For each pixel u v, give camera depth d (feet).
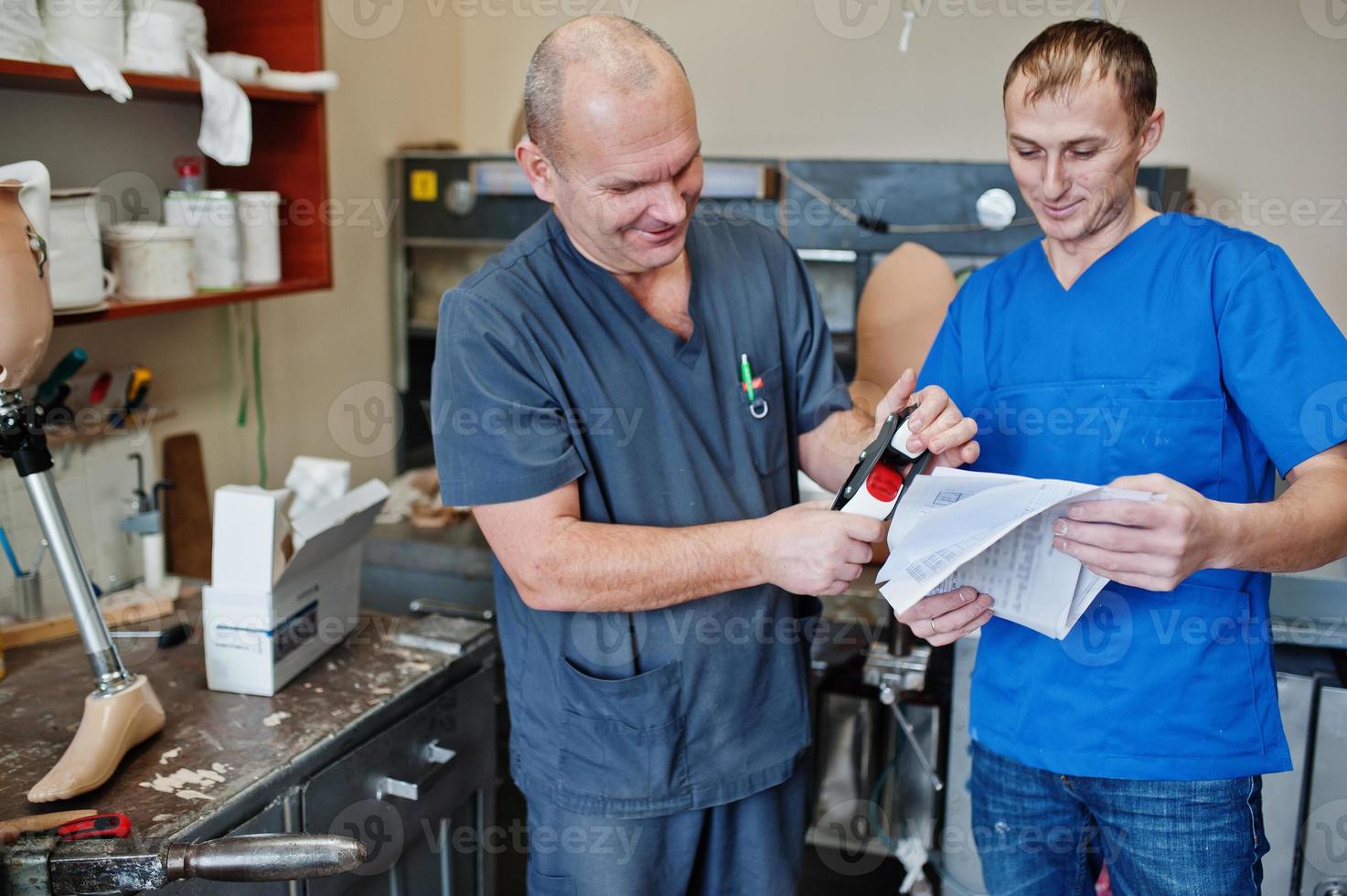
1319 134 8.32
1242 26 8.32
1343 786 6.09
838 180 8.13
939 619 4.35
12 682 5.22
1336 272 8.45
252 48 6.80
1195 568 3.79
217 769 4.50
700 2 9.61
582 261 4.55
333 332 8.61
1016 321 4.78
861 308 7.66
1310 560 3.97
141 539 6.57
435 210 8.97
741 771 4.77
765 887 4.99
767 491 4.90
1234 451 4.38
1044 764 4.63
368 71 8.80
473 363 4.39
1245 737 4.36
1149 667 4.39
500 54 10.03
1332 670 6.13
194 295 5.87
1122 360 4.46
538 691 4.76
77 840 3.73
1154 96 4.25
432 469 9.14
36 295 4.22
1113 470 4.49
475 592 7.75
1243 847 4.41
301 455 8.33
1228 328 4.25
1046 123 4.18
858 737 7.34
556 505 4.40
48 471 4.39
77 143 6.17
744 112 9.70
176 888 4.09
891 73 9.27
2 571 5.80
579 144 4.05
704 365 4.71
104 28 5.30
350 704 5.08
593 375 4.51
